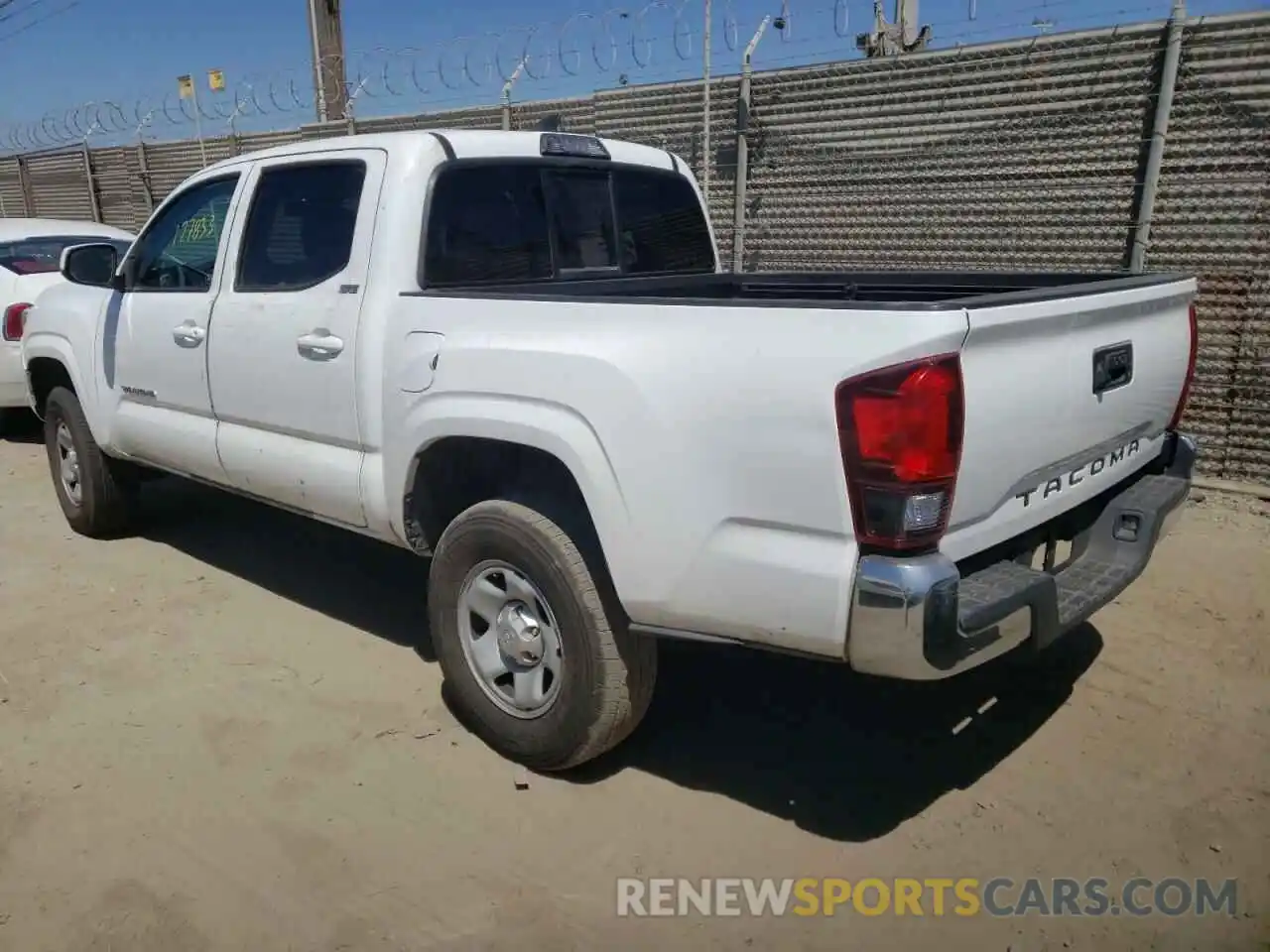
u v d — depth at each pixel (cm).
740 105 761
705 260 500
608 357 284
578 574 303
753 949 259
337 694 389
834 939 262
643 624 293
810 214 747
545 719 322
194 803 321
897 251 710
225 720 371
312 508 404
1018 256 656
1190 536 534
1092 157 614
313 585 504
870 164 708
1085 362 289
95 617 465
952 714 371
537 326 307
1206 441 608
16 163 1677
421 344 339
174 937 264
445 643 348
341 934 265
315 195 389
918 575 241
